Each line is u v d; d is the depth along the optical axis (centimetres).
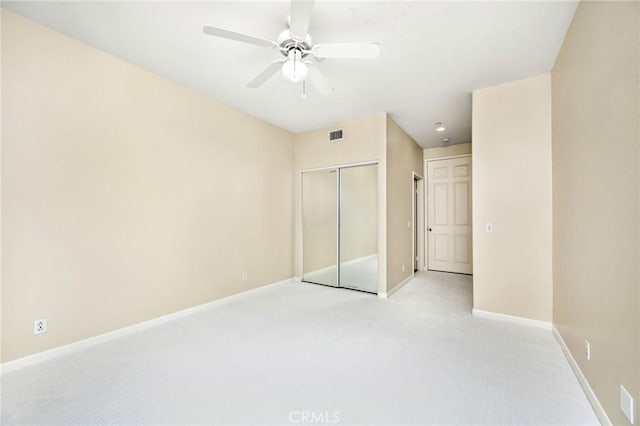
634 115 115
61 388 175
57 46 217
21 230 200
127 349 227
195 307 320
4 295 193
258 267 409
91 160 236
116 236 253
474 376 188
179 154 305
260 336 253
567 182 215
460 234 540
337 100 343
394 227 413
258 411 154
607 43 141
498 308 297
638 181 113
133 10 192
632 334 117
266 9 191
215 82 301
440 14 193
